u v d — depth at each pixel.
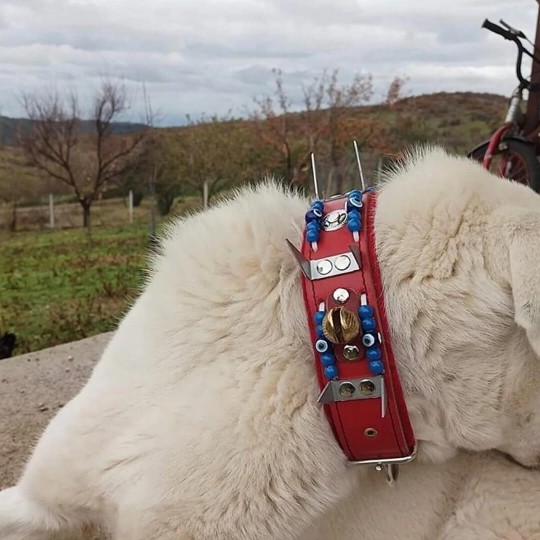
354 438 0.58
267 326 0.60
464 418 0.60
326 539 0.64
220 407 0.58
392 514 0.65
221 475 0.58
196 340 0.61
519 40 1.52
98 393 0.65
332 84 9.05
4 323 3.30
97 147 9.60
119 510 0.62
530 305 0.53
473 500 0.66
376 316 0.56
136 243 6.69
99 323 3.30
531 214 0.58
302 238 0.62
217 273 0.63
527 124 1.54
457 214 0.60
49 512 0.68
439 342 0.58
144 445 0.60
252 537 0.58
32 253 6.14
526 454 0.63
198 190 8.82
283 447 0.58
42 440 0.69
